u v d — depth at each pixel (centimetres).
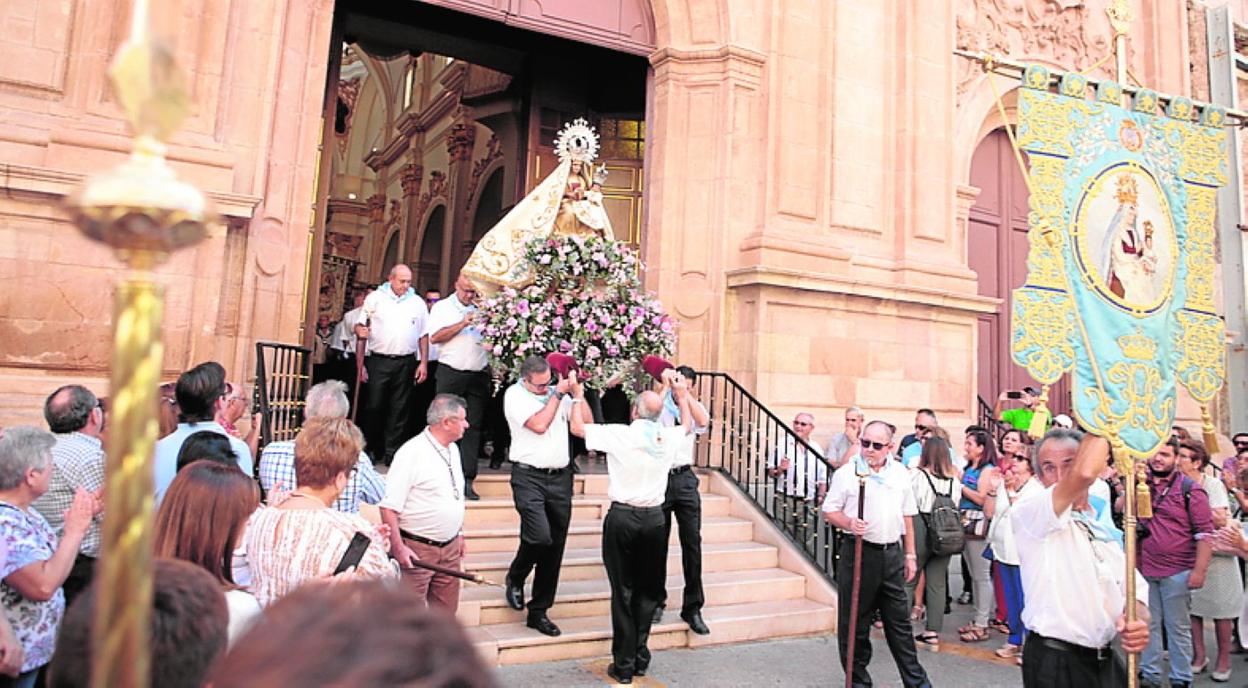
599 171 860
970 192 1147
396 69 2420
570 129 848
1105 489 490
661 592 536
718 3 987
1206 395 419
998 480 664
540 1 960
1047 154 407
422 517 449
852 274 1010
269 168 759
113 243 63
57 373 643
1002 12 1220
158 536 245
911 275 1039
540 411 559
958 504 668
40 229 643
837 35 1048
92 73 687
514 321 658
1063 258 396
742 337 947
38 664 302
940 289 1052
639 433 523
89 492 347
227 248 716
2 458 296
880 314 1018
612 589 525
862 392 993
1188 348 418
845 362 985
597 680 526
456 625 77
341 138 2669
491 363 686
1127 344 398
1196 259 431
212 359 691
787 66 1009
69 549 303
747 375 933
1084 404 382
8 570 287
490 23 1128
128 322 62
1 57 662
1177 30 1373
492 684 73
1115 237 411
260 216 742
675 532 757
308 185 788
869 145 1056
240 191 732
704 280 962
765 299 934
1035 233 397
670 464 538
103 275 662
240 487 255
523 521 557
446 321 727
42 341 638
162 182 63
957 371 1077
